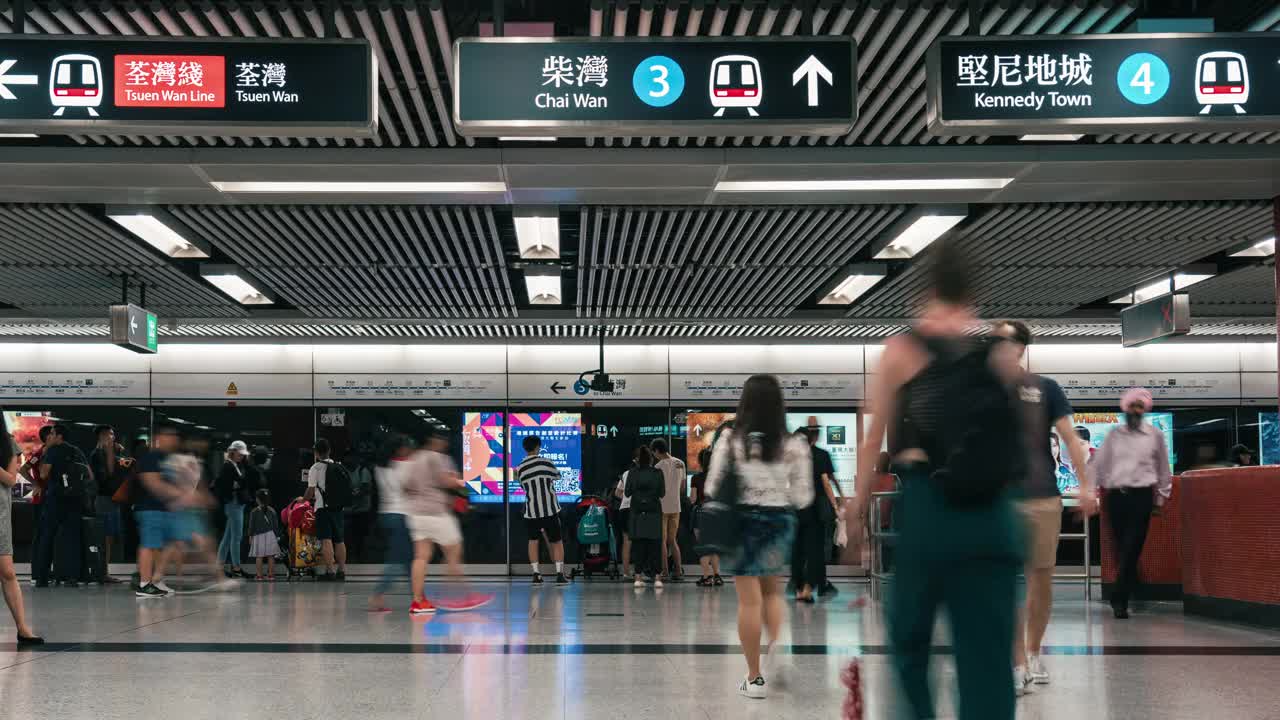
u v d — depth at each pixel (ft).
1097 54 21.39
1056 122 21.36
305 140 27.40
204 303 48.42
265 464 58.70
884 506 39.86
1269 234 36.68
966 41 21.36
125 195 29.99
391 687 20.43
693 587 48.60
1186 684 20.57
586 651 25.44
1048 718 17.42
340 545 53.21
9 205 31.65
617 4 21.71
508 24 23.29
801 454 20.30
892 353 12.66
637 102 21.40
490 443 59.21
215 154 27.45
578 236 38.37
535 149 27.81
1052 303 50.11
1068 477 59.11
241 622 32.09
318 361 59.26
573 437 59.31
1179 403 59.72
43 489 48.55
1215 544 32.53
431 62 23.26
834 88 21.38
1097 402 59.82
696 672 22.22
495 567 58.39
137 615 34.35
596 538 53.88
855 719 14.10
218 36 21.07
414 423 59.11
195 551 56.03
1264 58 21.52
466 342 59.41
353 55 21.13
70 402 58.44
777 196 30.94
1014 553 12.01
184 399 58.80
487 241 38.06
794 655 24.76
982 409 12.07
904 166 28.04
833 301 48.91
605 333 57.93
